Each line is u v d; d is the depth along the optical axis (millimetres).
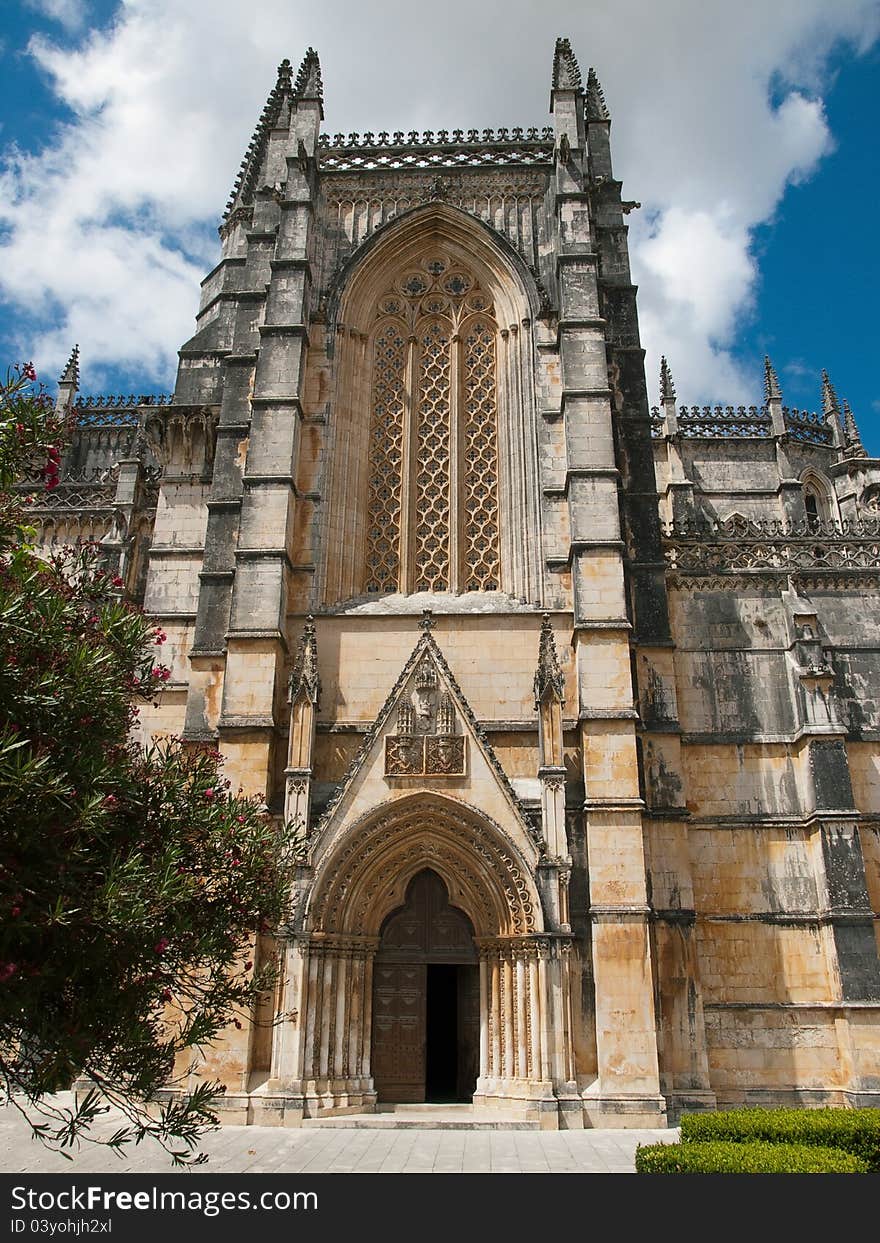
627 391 34656
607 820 27453
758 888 29609
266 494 32062
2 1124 23969
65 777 11609
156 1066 11969
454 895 27922
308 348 35406
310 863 26562
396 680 30938
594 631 29375
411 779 27562
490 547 34094
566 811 28219
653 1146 15719
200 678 31328
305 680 28844
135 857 11867
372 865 27516
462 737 27953
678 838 29016
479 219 36938
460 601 32688
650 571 32000
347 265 36719
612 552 30297
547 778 27359
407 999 27672
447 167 38062
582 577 30031
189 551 35625
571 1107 24438
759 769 30922
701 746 31188
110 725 12977
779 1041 27938
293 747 28266
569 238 34562
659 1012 27109
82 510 48188
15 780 10547
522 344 35469
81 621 13938
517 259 36344
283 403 33219
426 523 34531
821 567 33469
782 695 31812
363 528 34281
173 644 34344
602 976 26047
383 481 35062
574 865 27766
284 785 29422
